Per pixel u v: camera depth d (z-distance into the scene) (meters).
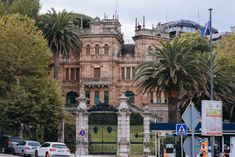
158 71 56.72
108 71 115.88
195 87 57.72
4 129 77.56
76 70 118.69
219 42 88.88
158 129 53.41
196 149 22.58
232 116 73.69
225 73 67.56
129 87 116.38
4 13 86.69
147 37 117.25
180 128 28.69
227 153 44.31
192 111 22.69
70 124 72.56
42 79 66.12
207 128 24.95
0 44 66.00
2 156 51.53
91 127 74.56
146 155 56.66
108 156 58.75
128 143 59.59
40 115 63.72
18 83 64.25
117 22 119.62
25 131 77.25
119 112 60.25
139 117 89.12
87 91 116.56
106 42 116.56
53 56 79.38
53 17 77.94
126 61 117.06
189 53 57.69
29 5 92.19
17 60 65.88
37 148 51.25
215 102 25.22
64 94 118.00
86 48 117.25
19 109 62.41
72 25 79.44
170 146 45.47
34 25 76.19
